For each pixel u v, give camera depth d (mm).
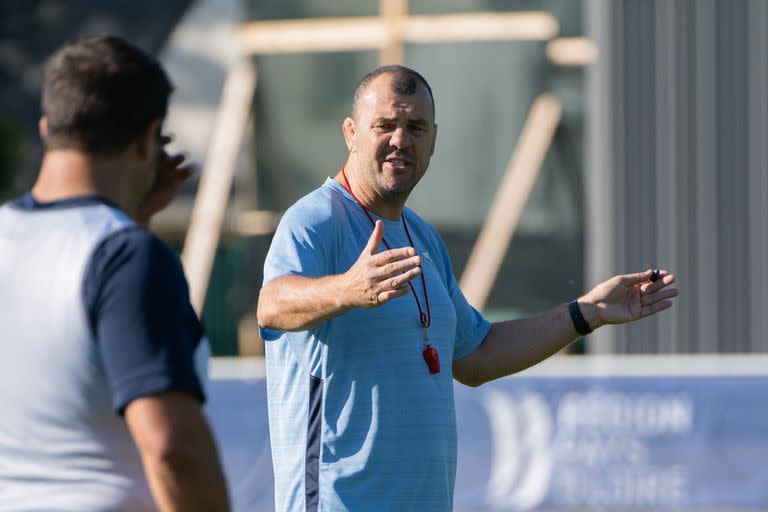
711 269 35281
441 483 11336
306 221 11266
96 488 7371
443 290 11906
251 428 27094
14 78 45031
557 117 39281
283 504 11359
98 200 7617
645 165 36125
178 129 44188
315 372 11188
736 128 35625
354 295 9711
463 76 39781
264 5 40969
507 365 12531
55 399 7348
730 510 26906
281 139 41125
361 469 11023
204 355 7668
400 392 11148
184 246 43312
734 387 27094
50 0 45156
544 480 27172
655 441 27125
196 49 44469
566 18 39406
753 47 35656
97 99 7543
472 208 39625
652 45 36219
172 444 7059
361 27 40406
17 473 7371
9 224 7691
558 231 39281
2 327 7445
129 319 7180
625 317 12461
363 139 11695
